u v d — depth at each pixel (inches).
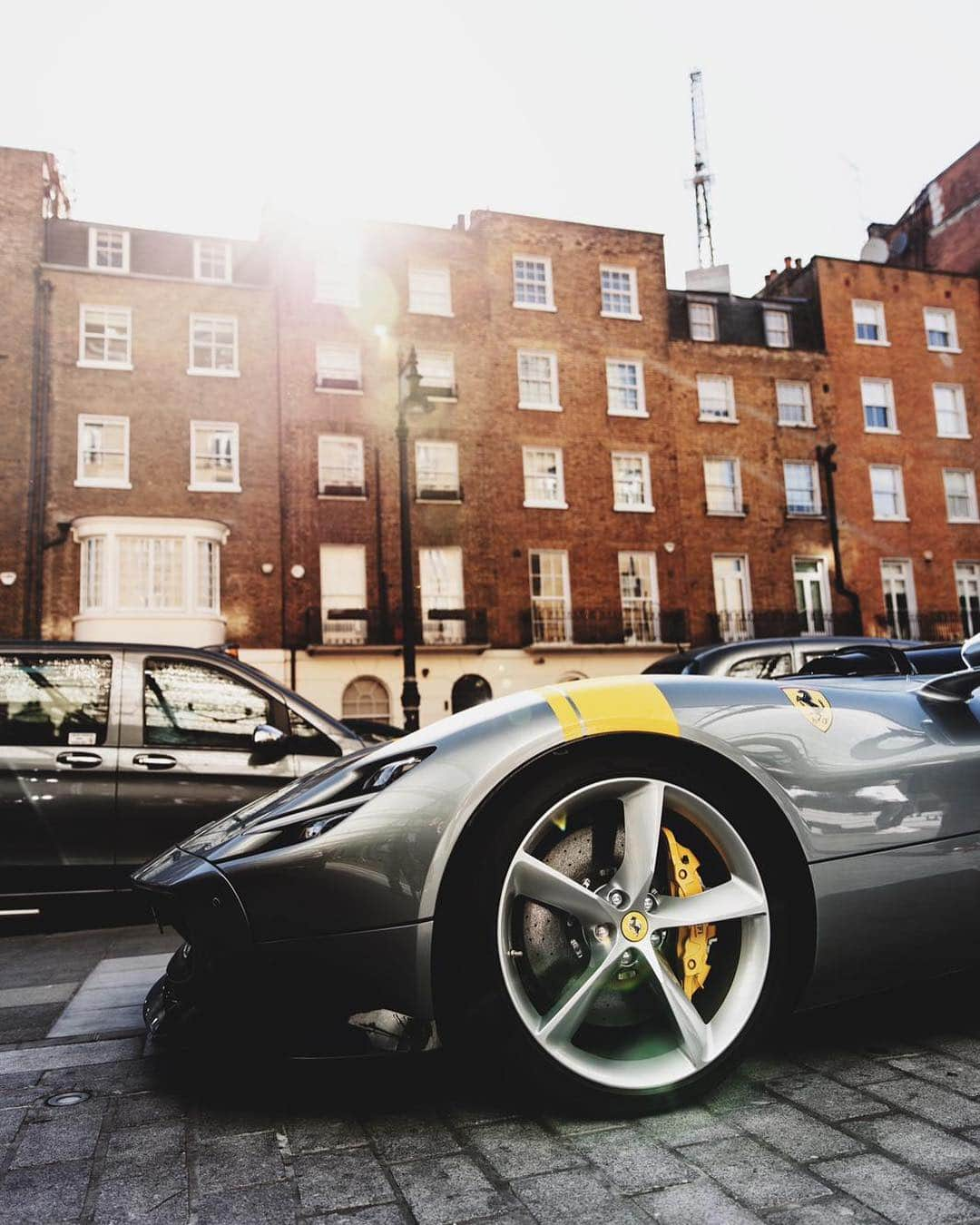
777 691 83.4
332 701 879.1
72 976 138.9
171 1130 72.3
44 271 853.2
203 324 898.1
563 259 1031.6
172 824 175.2
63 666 180.4
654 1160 63.2
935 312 1177.4
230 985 71.7
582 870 75.9
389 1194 60.0
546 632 967.0
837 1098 72.5
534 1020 70.5
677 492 1026.7
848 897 76.7
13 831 168.4
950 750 83.4
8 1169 65.8
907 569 1102.4
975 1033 87.1
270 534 879.7
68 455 834.2
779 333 1124.5
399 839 71.4
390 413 935.7
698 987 75.6
